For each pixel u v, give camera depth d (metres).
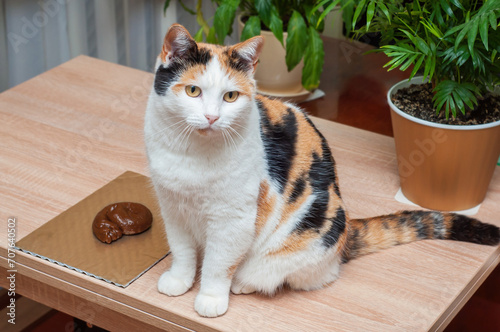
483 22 1.25
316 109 1.86
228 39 2.23
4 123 1.63
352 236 1.35
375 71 2.00
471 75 1.37
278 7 1.87
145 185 1.48
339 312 1.26
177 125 1.15
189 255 1.26
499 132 1.36
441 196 1.42
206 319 1.24
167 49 1.14
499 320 1.55
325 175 1.29
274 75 1.85
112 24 2.05
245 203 1.19
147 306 1.26
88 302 1.33
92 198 1.45
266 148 1.23
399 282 1.31
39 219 1.40
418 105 1.41
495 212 1.44
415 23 1.38
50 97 1.72
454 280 1.32
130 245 1.36
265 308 1.26
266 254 1.26
